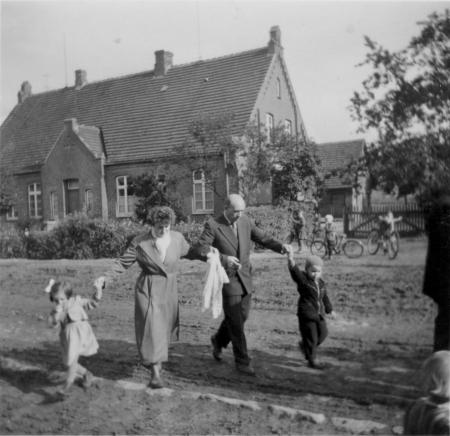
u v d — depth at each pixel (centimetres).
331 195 983
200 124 1090
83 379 498
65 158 1253
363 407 383
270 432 365
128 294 850
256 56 1438
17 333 684
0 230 1188
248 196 1065
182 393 455
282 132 1123
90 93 1420
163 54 1337
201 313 726
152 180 1089
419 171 422
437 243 414
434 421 274
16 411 459
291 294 761
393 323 543
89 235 1062
